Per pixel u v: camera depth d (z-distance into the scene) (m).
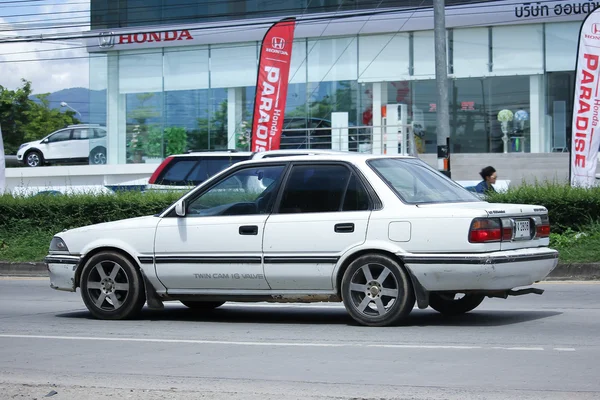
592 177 20.50
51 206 20.27
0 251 19.55
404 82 32.28
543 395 6.46
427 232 9.27
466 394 6.50
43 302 13.49
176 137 35.16
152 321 10.90
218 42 34.22
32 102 55.34
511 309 11.57
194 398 6.48
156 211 19.44
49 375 7.56
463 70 31.75
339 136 32.31
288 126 33.59
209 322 10.76
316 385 6.92
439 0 21.30
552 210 17.39
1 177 22.48
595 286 14.43
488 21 31.11
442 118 21.33
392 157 10.30
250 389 6.81
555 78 30.89
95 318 11.14
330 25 32.72
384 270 9.49
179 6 34.56
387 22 32.09
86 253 10.91
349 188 9.77
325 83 33.12
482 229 9.09
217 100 34.50
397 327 9.81
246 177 10.31
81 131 38.78
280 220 9.91
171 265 10.41
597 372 7.25
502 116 31.50
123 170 35.03
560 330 9.55
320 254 9.70
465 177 30.69
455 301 10.82
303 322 10.61
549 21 30.67
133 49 35.44
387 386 6.82
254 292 10.12
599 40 20.31
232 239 10.08
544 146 31.05
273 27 25.88
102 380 7.30
